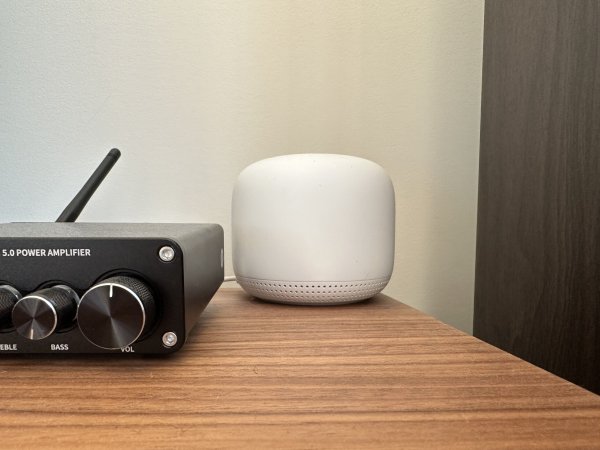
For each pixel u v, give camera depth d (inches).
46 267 14.4
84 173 32.7
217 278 22.3
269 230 23.2
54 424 10.4
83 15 32.1
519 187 29.6
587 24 24.2
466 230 35.3
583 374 24.6
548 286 27.0
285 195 22.9
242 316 21.7
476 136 35.1
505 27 31.2
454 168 35.0
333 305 23.9
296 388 12.6
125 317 13.2
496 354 15.8
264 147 33.6
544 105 27.4
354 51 33.9
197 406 11.4
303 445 9.4
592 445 9.3
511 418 10.6
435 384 12.9
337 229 22.8
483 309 33.5
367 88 34.1
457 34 34.5
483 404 11.4
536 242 28.0
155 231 17.2
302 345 16.9
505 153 31.2
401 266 35.0
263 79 33.4
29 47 32.0
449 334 18.6
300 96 33.7
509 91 30.7
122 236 14.7
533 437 9.6
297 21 33.4
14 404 11.6
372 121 34.3
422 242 35.1
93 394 12.2
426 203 34.9
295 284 23.1
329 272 22.9
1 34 31.7
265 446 9.4
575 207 25.2
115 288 13.2
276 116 33.6
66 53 32.2
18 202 32.4
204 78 33.0
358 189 23.1
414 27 34.2
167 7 32.5
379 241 24.0
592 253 24.2
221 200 33.4
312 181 22.7
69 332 14.3
